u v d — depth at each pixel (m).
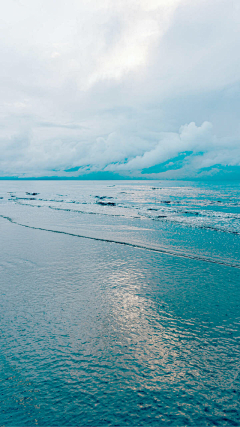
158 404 5.43
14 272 13.25
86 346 7.20
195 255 16.42
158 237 21.67
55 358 6.72
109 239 20.91
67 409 5.32
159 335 7.73
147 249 17.89
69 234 22.81
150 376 6.15
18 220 30.45
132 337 7.62
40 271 13.39
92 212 37.56
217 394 5.66
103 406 5.38
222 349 7.07
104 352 6.95
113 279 12.30
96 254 16.64
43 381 6.01
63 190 115.12
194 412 5.24
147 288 11.27
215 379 6.05
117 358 6.73
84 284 11.67
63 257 15.91
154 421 5.04
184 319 8.64
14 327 8.12
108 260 15.38
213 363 6.54
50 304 9.70
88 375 6.18
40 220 30.48
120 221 29.86
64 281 12.03
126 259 15.56
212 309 9.33
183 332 7.89
